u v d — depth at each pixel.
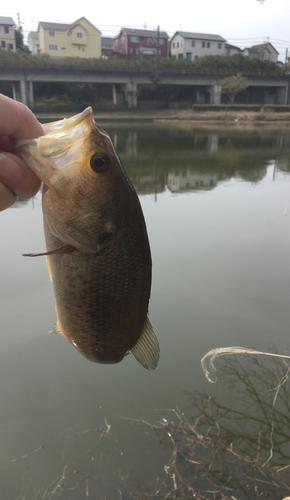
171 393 0.46
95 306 0.21
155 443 0.40
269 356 0.50
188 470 0.37
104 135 0.21
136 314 0.23
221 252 0.81
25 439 0.40
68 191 0.20
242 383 0.47
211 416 0.42
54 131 0.20
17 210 1.08
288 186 1.46
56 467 0.37
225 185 1.50
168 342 0.53
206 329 0.56
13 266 0.72
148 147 2.87
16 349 0.51
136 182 1.56
